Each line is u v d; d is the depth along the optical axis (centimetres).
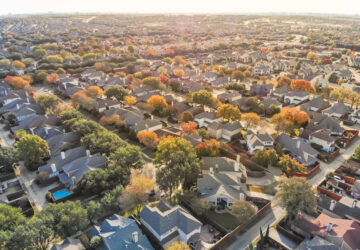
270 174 7669
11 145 9662
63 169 7681
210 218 6112
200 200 6156
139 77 16800
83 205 6119
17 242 4838
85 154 8350
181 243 4812
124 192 6162
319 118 10531
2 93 14275
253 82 16650
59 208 5584
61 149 8781
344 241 4838
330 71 17888
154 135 8906
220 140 9650
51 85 16612
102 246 4953
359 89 13550
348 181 7194
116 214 5797
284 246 5275
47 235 5066
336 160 8375
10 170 7925
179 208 5778
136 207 6231
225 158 7681
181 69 19038
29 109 11581
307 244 5006
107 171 6894
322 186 6994
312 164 8138
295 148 8488
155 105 11762
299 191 5556
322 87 15238
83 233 5738
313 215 6097
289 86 14625
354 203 5925
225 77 16862
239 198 6356
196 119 10838
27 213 6322
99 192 6788
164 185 6444
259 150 8000
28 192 7250
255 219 6038
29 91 14525
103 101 12294
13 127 10506
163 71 18450
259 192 6931
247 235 5634
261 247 5291
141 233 5206
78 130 9112
